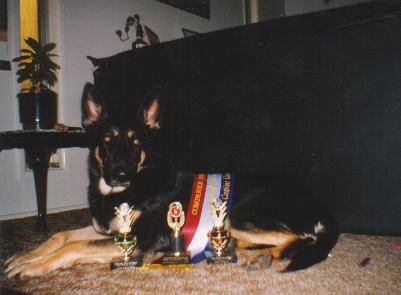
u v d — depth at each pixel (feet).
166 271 6.85
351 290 5.59
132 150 8.46
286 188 8.47
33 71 11.25
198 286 5.98
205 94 10.15
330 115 8.46
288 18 8.73
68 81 14.85
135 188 8.39
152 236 8.19
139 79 11.38
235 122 9.74
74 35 15.11
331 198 8.66
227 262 7.36
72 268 7.09
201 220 8.49
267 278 6.28
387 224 8.24
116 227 8.09
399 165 7.95
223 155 10.04
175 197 8.86
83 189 15.17
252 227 8.00
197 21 21.44
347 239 8.82
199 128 10.36
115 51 16.79
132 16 17.44
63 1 14.67
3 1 12.92
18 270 6.56
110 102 11.75
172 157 10.79
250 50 9.25
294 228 7.73
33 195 13.48
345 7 8.12
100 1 16.08
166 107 10.82
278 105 9.05
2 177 12.62
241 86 9.52
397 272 6.39
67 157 14.58
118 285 6.11
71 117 14.97
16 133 9.51
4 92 12.90
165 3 19.26
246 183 8.98
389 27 7.72
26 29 14.73
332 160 8.56
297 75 8.71
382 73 7.89
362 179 8.32
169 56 10.64
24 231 10.46
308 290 5.64
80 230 8.39
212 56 9.87
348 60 8.14
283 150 9.11
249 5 25.09
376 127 8.06
